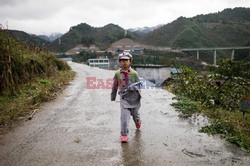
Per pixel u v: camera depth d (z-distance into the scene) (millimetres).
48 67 11945
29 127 4414
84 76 14391
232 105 5426
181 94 7215
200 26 174250
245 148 3281
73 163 2939
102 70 20422
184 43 136375
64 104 6422
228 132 3867
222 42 148375
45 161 3000
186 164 2848
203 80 6777
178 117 4910
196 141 3564
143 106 5949
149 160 2980
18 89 7152
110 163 2924
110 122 4680
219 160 2930
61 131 4168
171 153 3166
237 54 122750
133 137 3791
